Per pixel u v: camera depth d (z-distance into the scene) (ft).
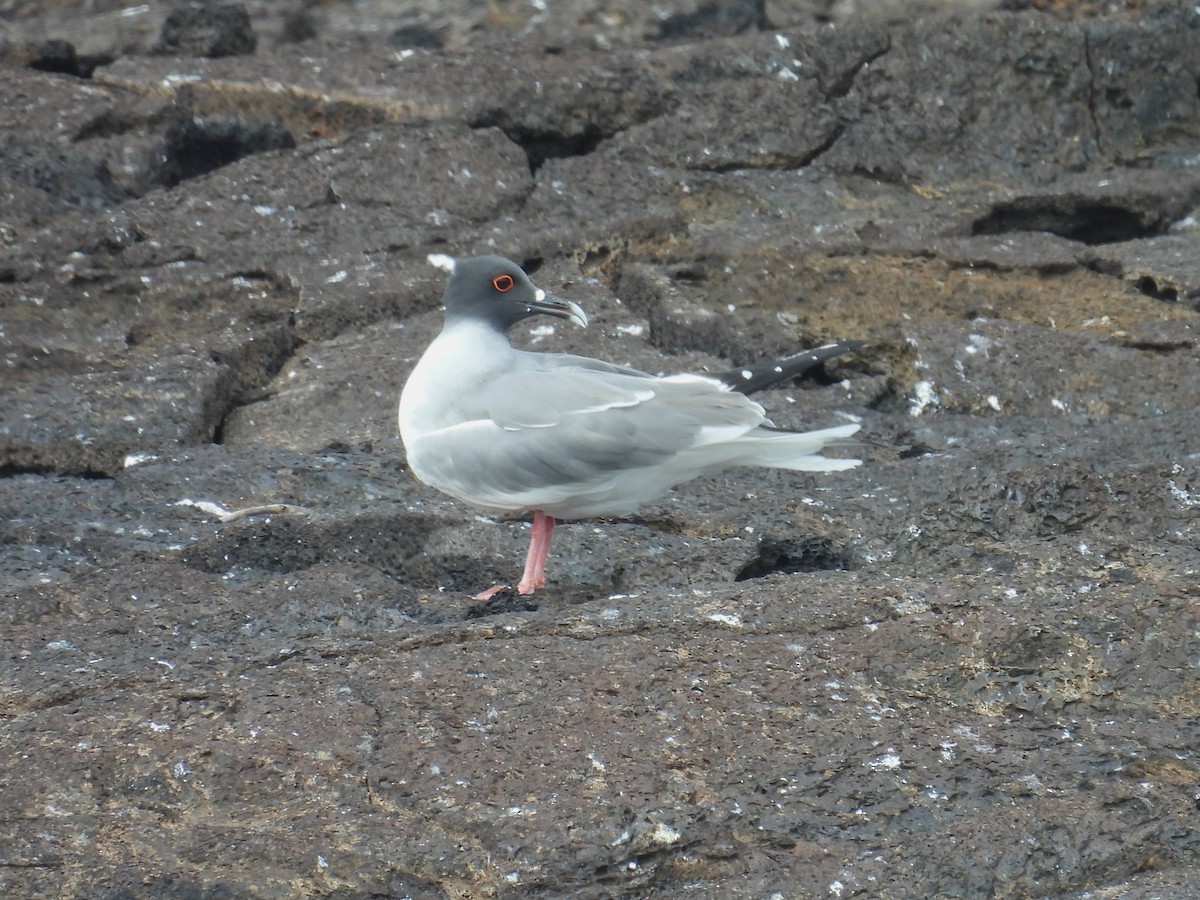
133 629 31.58
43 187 58.70
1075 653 28.86
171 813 25.68
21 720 27.66
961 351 47.96
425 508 38.19
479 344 34.22
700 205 61.52
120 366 48.03
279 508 38.58
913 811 25.29
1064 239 56.70
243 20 73.82
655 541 36.78
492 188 59.47
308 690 28.22
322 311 50.57
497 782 25.75
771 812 25.16
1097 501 36.04
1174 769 26.18
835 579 31.68
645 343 48.34
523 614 30.86
